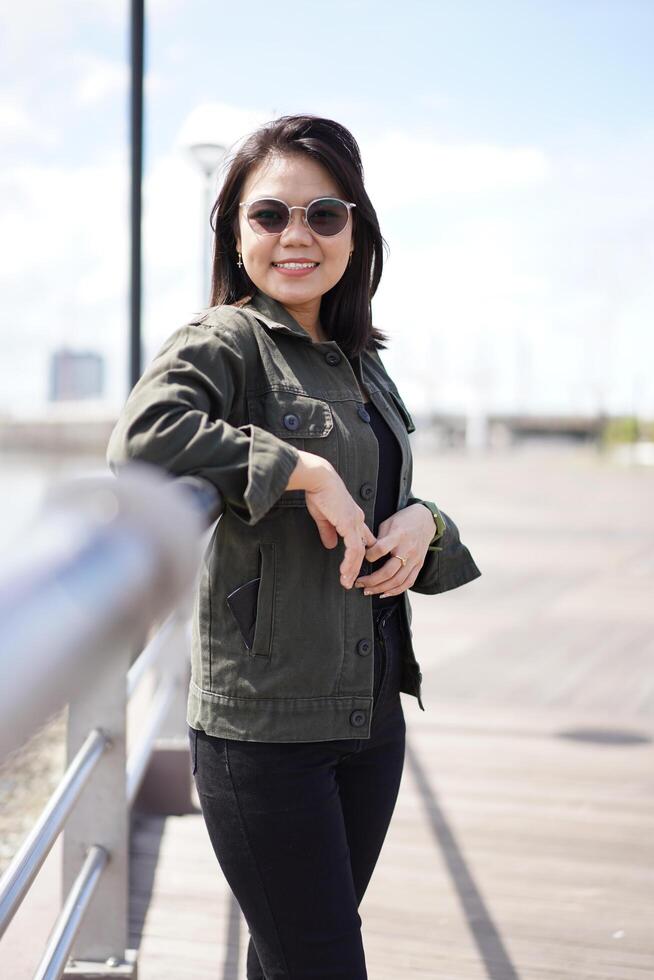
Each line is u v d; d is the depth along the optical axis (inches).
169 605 20.3
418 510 61.8
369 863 62.6
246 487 48.2
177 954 104.4
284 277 60.2
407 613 62.4
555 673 246.8
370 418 61.8
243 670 55.7
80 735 83.2
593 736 188.9
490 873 126.2
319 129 61.7
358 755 60.8
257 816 55.3
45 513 18.8
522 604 357.7
